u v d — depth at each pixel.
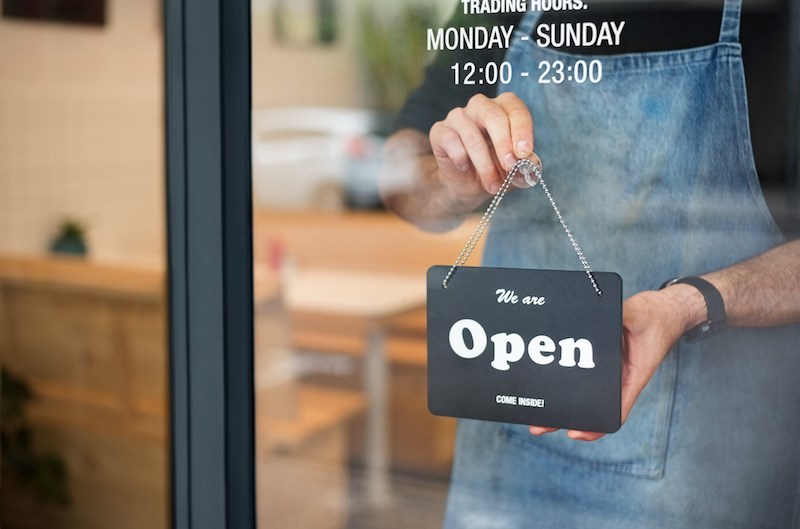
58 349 1.89
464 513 1.28
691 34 1.11
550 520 1.23
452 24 1.22
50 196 1.84
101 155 1.80
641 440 1.18
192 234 1.36
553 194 1.19
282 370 1.37
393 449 1.32
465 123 1.22
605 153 1.16
